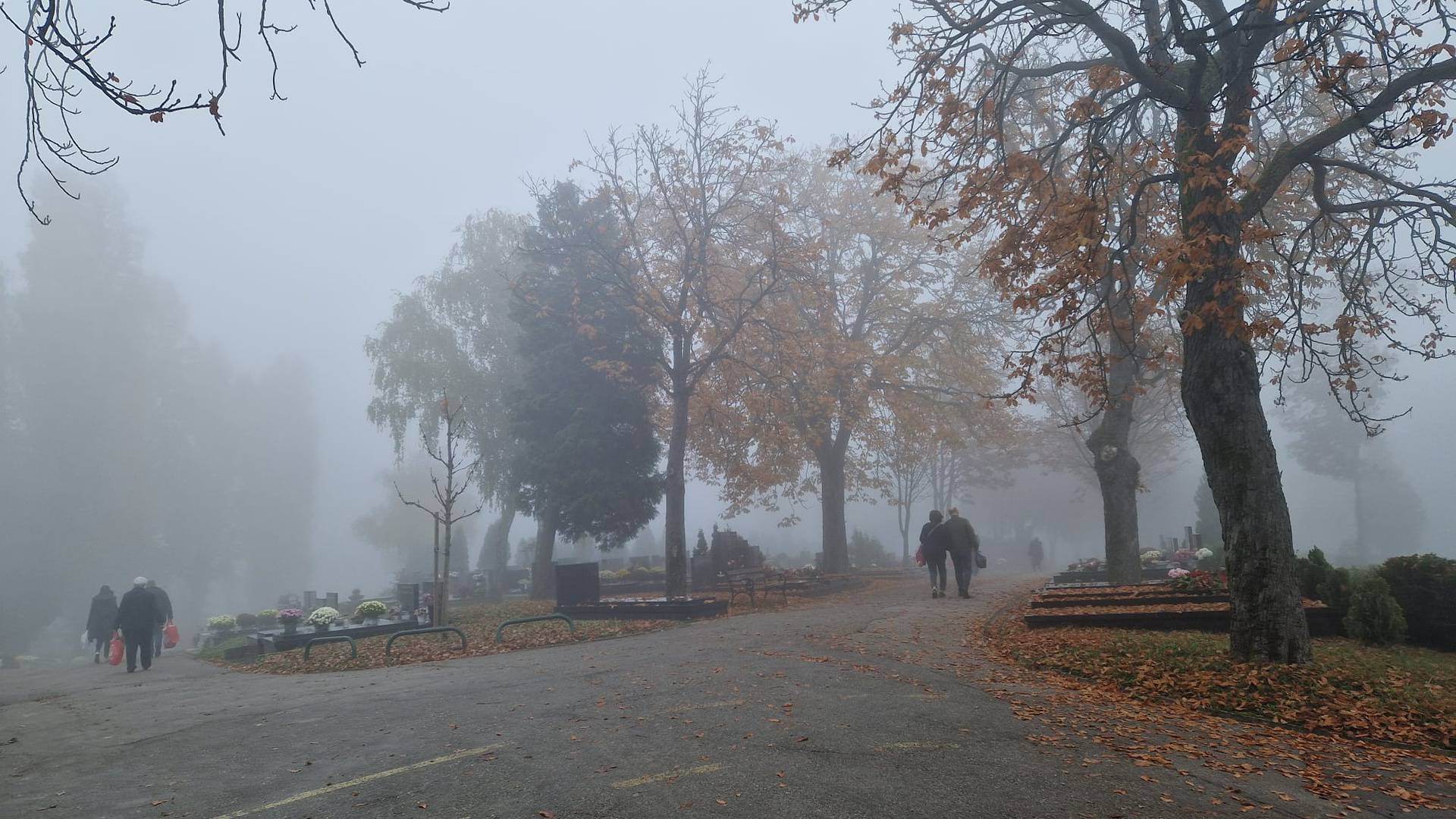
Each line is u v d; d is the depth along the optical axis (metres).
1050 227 10.99
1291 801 5.38
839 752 6.27
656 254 25.55
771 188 24.45
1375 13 10.73
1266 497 9.46
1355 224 14.54
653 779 5.69
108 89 4.73
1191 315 9.23
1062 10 11.47
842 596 23.98
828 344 27.28
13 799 5.95
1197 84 9.83
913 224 12.30
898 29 11.95
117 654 19.47
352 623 19.70
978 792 5.36
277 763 6.54
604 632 15.77
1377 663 9.45
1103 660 10.19
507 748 6.61
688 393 22.84
